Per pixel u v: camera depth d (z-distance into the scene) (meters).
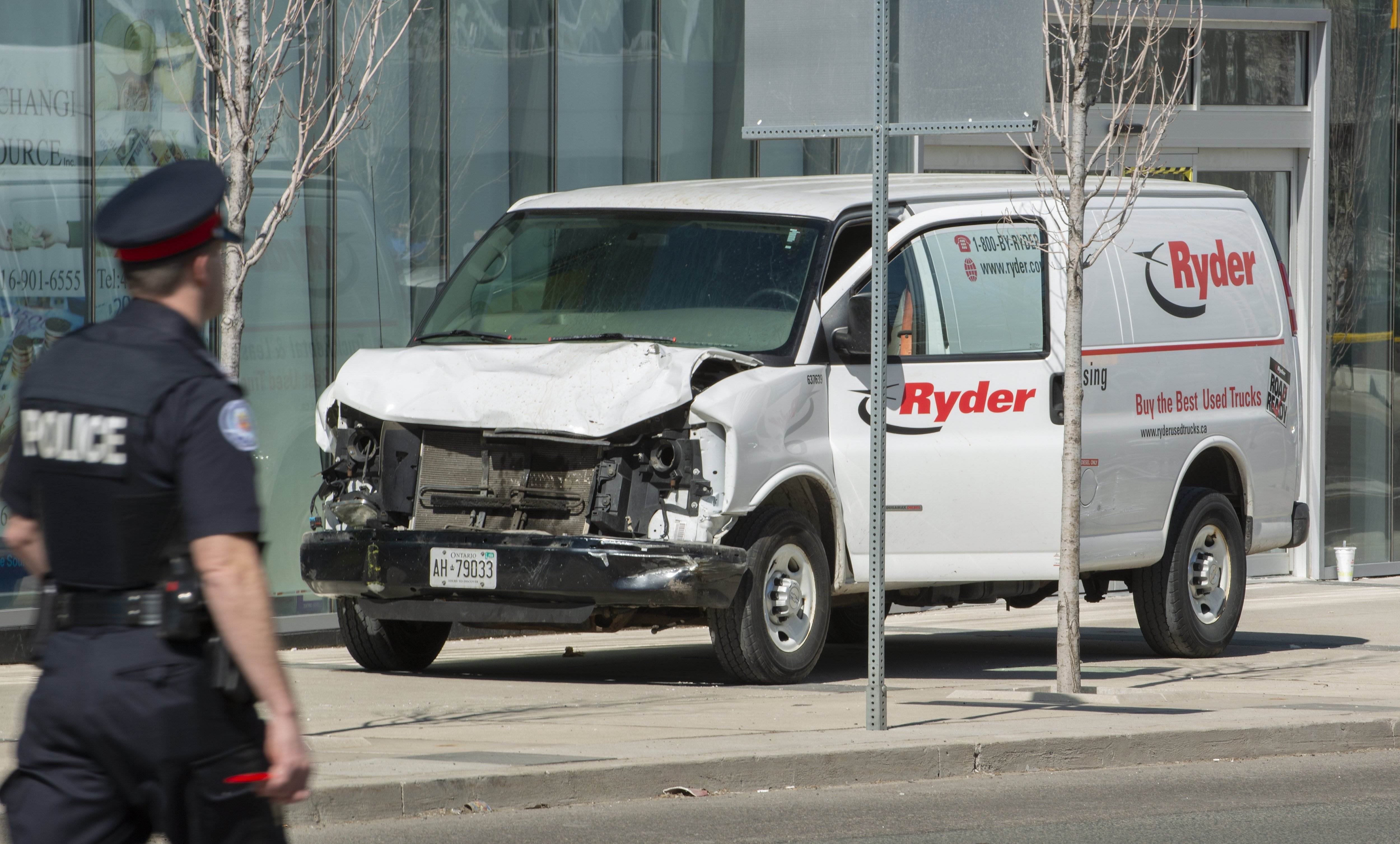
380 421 21.84
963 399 22.59
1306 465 38.06
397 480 21.64
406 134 28.17
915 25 18.38
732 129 31.78
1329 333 38.16
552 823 14.65
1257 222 27.11
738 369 20.97
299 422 27.16
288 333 27.03
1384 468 38.94
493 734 17.84
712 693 21.20
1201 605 26.03
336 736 17.48
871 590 18.27
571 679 22.97
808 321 21.61
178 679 7.86
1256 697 21.42
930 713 19.62
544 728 18.25
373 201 27.88
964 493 22.53
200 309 8.30
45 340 25.11
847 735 17.75
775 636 21.62
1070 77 21.59
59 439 8.01
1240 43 37.06
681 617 21.94
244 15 16.56
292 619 26.84
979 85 18.17
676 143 31.23
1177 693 21.44
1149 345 24.73
